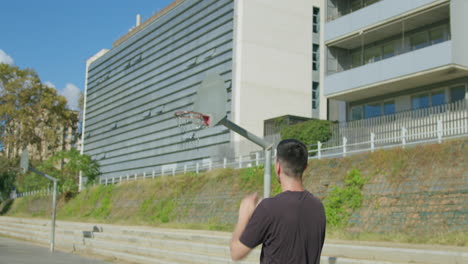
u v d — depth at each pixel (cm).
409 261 1045
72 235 2756
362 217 1442
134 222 2672
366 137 1903
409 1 2150
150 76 4428
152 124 4281
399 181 1397
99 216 3234
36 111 6375
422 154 1394
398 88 2281
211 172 2441
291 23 3422
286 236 276
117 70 5234
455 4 1972
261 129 3183
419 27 2314
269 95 3250
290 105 3319
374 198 1442
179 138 3772
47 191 4575
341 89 2416
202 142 3456
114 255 2042
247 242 277
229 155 2648
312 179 1723
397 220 1337
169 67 4100
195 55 3722
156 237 2062
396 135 1784
